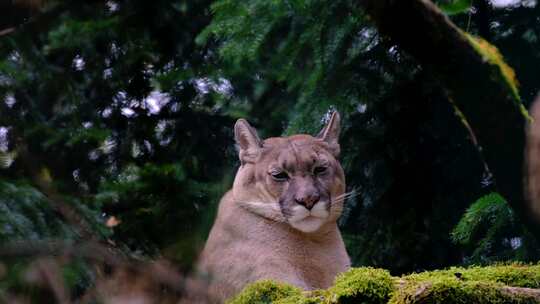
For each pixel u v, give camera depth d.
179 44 15.67
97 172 13.68
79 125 12.78
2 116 10.92
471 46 5.07
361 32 11.98
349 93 12.29
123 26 14.80
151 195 12.27
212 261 10.71
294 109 12.57
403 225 13.87
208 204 12.68
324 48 11.01
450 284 6.30
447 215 13.87
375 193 13.87
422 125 13.62
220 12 11.02
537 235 5.31
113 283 8.48
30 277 7.53
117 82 15.24
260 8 10.81
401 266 13.96
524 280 7.35
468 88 5.12
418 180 13.80
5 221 8.71
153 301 8.52
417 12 5.02
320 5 10.84
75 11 13.07
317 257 10.92
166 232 10.76
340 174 11.25
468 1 8.16
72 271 8.26
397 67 13.07
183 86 15.65
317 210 10.71
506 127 5.12
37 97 12.34
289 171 10.87
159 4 15.02
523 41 12.96
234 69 14.61
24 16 7.03
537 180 5.14
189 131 15.52
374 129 13.62
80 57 15.02
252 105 15.20
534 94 12.75
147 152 15.27
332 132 11.47
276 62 11.91
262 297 7.46
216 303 10.27
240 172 11.27
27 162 10.25
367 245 13.94
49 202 9.41
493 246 12.62
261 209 10.87
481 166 13.75
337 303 6.75
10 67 11.16
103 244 7.80
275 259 10.61
